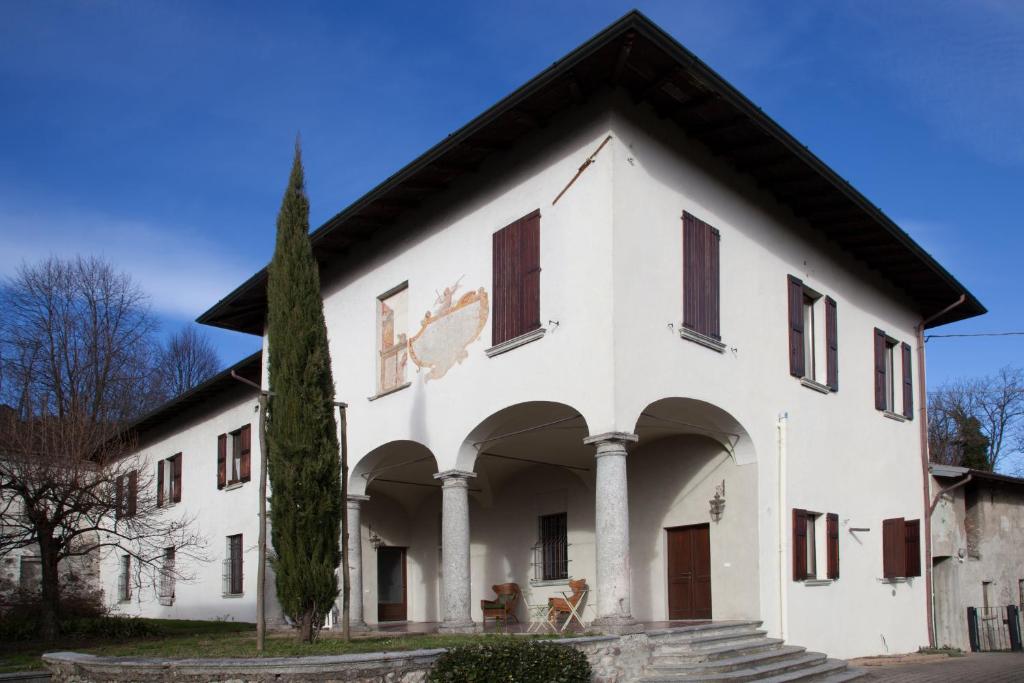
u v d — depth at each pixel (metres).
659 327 13.07
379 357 17.34
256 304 20.44
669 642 12.20
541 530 18.47
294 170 12.86
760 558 14.41
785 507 15.10
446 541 14.52
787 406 15.76
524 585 18.45
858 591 17.08
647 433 15.74
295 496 11.74
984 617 21.66
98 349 32.97
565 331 12.99
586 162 13.11
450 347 15.30
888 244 18.19
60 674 11.15
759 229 15.75
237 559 22.69
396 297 17.12
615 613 11.77
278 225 12.75
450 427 14.99
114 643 15.56
